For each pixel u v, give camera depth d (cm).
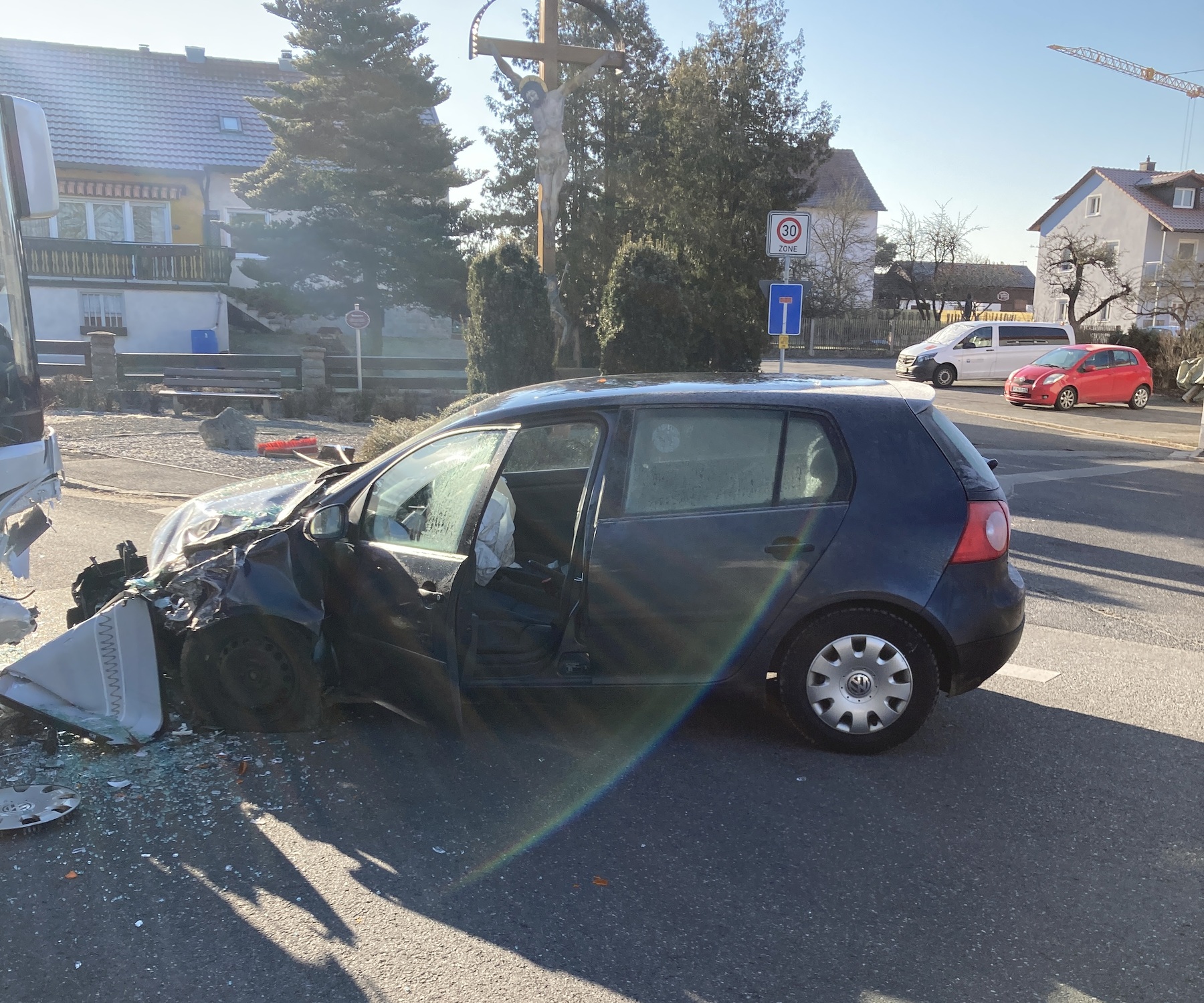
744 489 436
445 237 2644
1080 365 2428
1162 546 972
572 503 537
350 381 2016
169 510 970
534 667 433
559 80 1293
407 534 435
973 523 438
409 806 385
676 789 407
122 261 2548
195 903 315
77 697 425
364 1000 271
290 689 441
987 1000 276
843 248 5197
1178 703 528
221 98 3409
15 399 423
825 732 441
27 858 339
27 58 3266
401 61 2555
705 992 277
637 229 2167
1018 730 484
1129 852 363
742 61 1855
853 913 319
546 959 291
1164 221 5175
